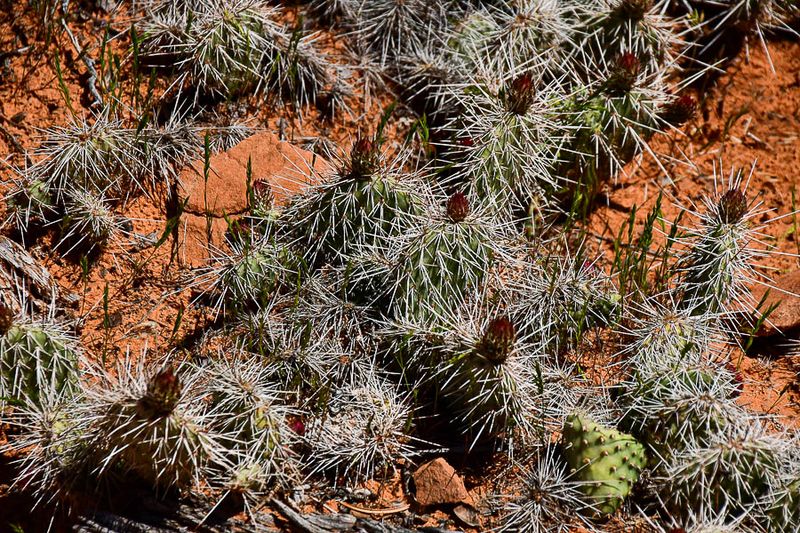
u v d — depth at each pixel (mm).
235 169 3949
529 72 4348
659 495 3064
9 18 4426
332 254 3703
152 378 2781
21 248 3715
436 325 3268
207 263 3787
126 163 3906
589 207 4367
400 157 4000
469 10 4730
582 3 4531
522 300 3564
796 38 5133
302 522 2982
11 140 4070
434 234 3309
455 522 3072
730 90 4957
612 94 3951
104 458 2947
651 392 3219
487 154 3764
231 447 3037
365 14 4770
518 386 3076
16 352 3047
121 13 4543
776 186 4629
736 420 3037
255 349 3518
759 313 3785
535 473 3111
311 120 4449
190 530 2979
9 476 3250
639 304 3660
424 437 3348
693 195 4555
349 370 3420
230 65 4211
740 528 2934
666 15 5094
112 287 3752
